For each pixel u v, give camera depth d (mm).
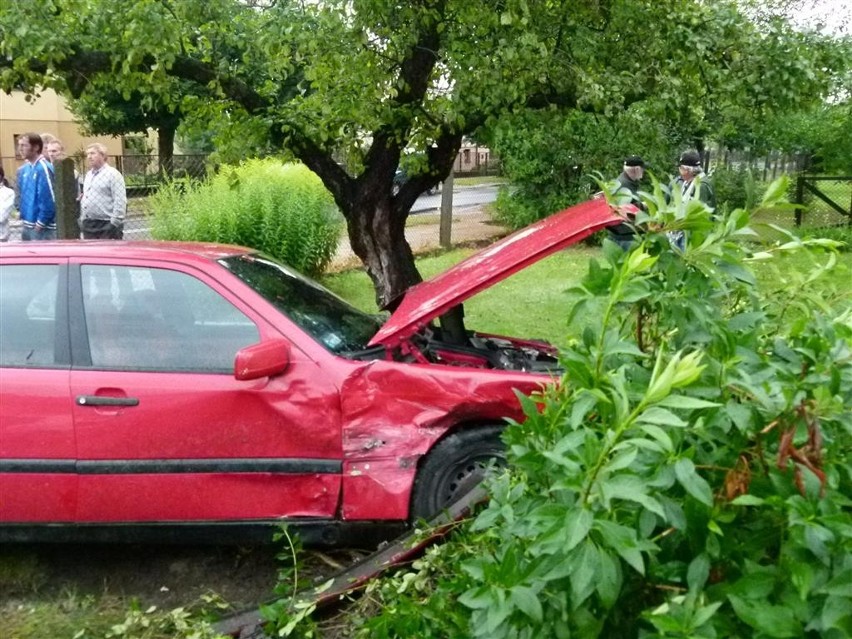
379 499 4129
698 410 2104
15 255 4445
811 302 2832
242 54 6742
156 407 4133
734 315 2727
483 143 7461
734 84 6098
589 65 6352
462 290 4184
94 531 4211
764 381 2146
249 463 4152
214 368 4223
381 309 5918
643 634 2004
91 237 10172
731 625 1936
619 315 2520
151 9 5785
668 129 13664
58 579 4422
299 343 4242
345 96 6102
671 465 1983
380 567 3660
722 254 2473
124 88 6543
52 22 6023
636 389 2127
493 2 6031
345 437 4148
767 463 2084
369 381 4141
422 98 6523
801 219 16797
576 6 6301
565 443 2068
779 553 2027
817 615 1886
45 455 4145
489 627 2051
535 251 4168
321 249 11812
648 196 2557
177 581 4395
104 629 3938
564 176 16375
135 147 37188
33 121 34875
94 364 4230
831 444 2102
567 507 1990
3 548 4695
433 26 6289
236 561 4574
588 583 1898
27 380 4168
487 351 4961
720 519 2023
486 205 21359
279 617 3303
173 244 4922
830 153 18266
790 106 6414
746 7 7027
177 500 4164
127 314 4332
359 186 6953
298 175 11852
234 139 6625
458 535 3338
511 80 6000
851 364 2230
